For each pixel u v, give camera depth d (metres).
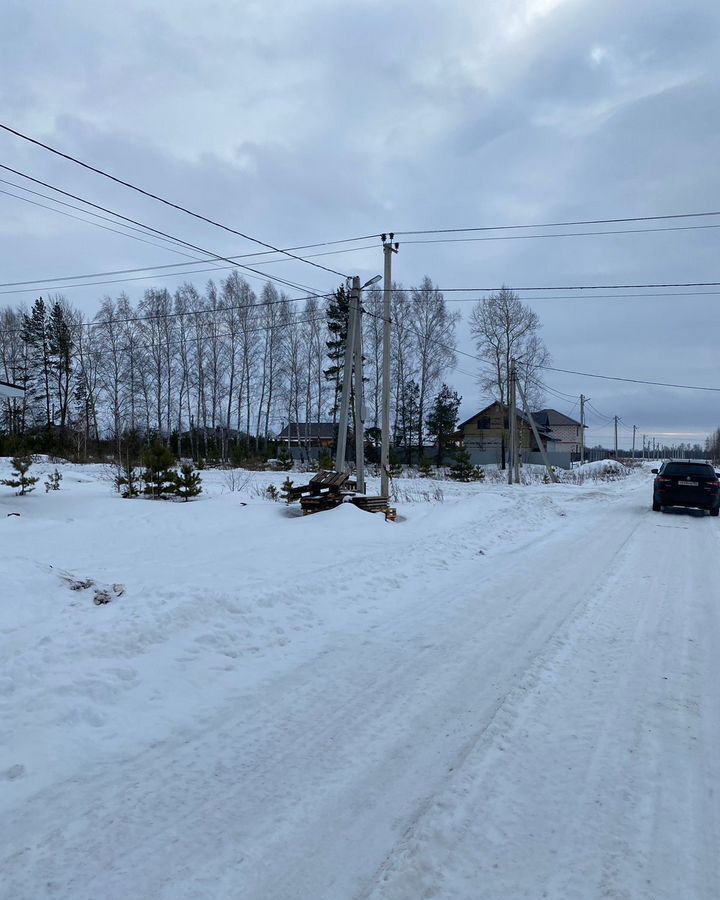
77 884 2.58
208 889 2.57
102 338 48.69
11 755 3.59
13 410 51.94
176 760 3.65
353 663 5.28
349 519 12.88
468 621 6.52
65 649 4.93
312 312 48.12
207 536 11.44
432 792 3.32
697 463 18.03
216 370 47.00
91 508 14.43
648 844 2.90
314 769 3.57
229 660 5.22
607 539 12.38
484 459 66.12
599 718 4.25
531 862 2.76
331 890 2.58
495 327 49.78
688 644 5.81
